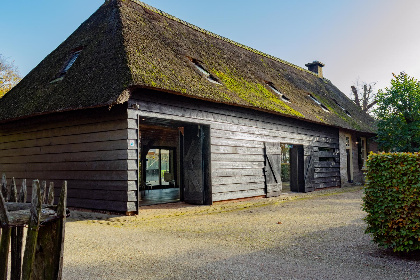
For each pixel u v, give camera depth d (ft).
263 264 14.20
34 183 7.91
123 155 26.55
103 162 27.91
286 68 62.80
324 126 52.65
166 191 50.08
